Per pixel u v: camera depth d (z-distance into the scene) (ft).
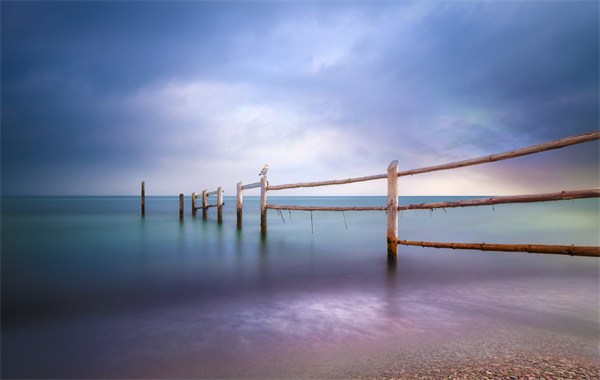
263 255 28.12
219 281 19.84
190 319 13.60
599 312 14.11
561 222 61.21
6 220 68.80
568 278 20.12
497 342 11.15
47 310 14.87
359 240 37.35
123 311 14.69
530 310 14.35
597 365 9.50
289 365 9.74
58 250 31.48
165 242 36.17
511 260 25.49
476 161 18.56
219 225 56.54
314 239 38.19
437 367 9.49
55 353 10.69
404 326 12.62
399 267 23.20
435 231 46.34
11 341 11.59
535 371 9.19
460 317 13.56
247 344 11.19
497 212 98.27
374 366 9.59
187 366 9.78
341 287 18.34
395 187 24.43
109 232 46.39
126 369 9.66
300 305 15.25
